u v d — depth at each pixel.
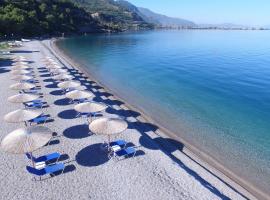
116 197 12.63
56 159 15.38
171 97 30.20
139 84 36.16
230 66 50.38
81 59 58.06
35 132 13.29
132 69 47.34
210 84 36.16
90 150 16.50
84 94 21.70
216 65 51.50
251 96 30.47
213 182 14.37
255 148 18.59
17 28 93.50
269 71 45.16
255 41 118.38
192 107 26.78
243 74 42.78
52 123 20.11
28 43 77.56
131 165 15.13
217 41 116.75
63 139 17.78
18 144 12.62
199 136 20.30
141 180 13.85
